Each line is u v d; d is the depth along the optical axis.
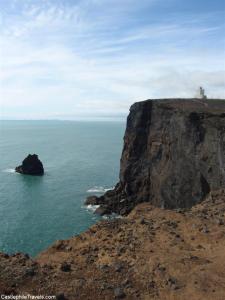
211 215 29.22
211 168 61.91
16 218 71.81
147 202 80.44
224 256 21.58
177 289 18.12
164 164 76.12
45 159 157.50
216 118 64.94
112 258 21.80
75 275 19.48
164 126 77.69
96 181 109.50
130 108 88.38
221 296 17.52
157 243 23.75
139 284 18.59
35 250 55.56
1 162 148.50
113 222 28.61
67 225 68.31
